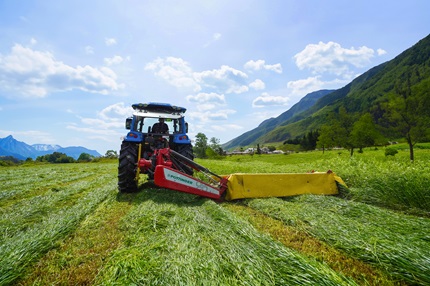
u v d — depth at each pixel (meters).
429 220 3.70
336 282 1.99
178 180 4.78
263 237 2.97
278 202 4.79
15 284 2.17
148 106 6.95
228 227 3.34
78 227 3.55
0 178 11.55
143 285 1.99
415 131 19.45
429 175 4.96
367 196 5.15
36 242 2.79
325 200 4.91
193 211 4.12
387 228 3.39
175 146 6.99
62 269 2.41
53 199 5.53
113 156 58.72
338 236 3.06
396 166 6.95
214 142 85.06
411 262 2.35
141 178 8.94
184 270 2.17
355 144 31.50
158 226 3.38
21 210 4.56
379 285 2.20
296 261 2.32
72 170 17.33
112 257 2.46
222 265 2.29
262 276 2.12
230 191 5.26
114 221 3.86
